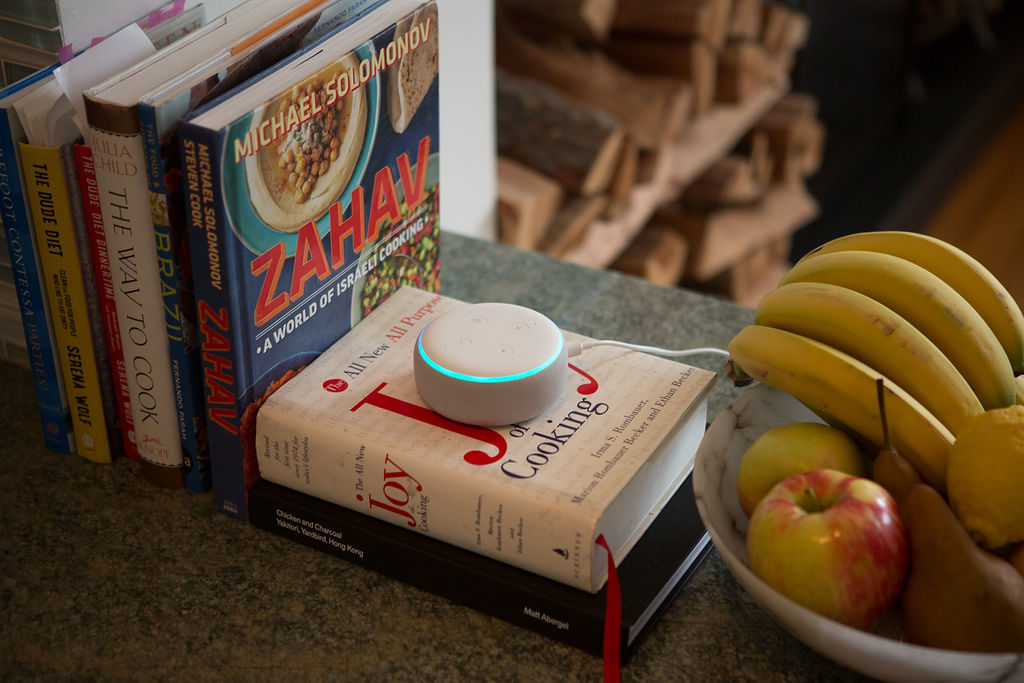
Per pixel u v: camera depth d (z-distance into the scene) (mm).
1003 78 3375
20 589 642
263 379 669
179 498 719
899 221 2672
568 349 702
